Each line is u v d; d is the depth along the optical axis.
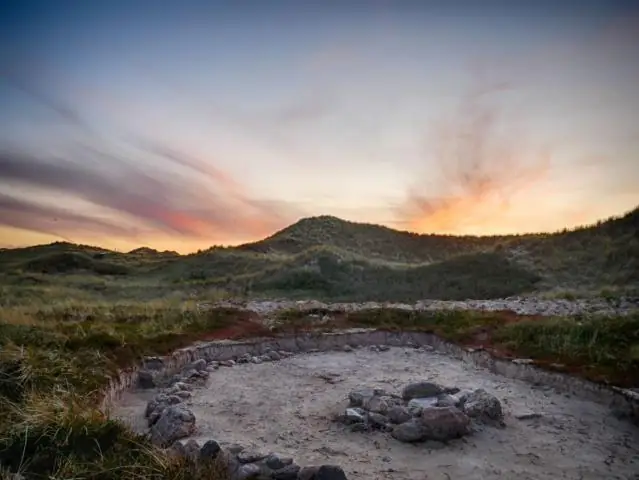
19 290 31.25
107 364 11.50
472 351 14.84
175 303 20.84
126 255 61.66
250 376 13.27
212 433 8.92
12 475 6.15
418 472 7.45
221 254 51.41
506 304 20.86
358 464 7.71
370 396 10.29
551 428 9.27
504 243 40.06
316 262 37.44
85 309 18.56
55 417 7.47
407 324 18.45
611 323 13.65
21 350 10.34
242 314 18.62
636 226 33.41
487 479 7.25
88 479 6.20
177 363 13.55
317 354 16.05
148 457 6.75
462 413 8.87
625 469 7.64
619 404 10.13
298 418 9.95
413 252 63.47
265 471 6.74
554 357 12.88
